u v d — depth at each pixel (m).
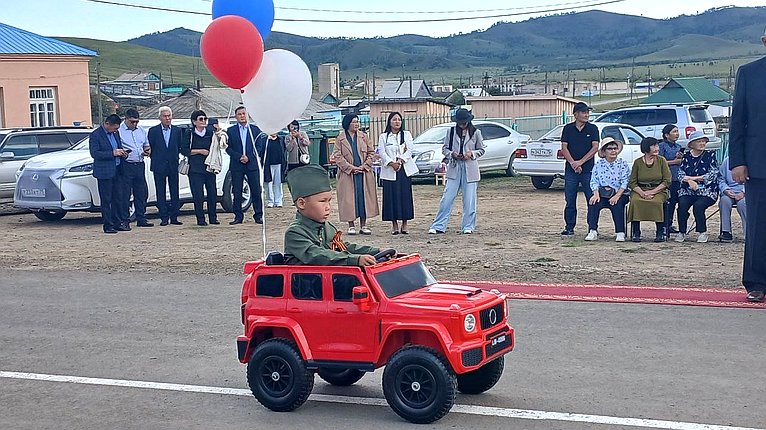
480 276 11.16
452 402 5.97
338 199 15.01
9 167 19.86
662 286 10.29
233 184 17.19
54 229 17.00
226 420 6.37
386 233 15.23
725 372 7.06
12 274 12.20
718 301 9.42
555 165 21.80
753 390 6.62
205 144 16.78
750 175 9.09
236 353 8.09
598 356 7.58
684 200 13.41
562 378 7.02
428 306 5.98
